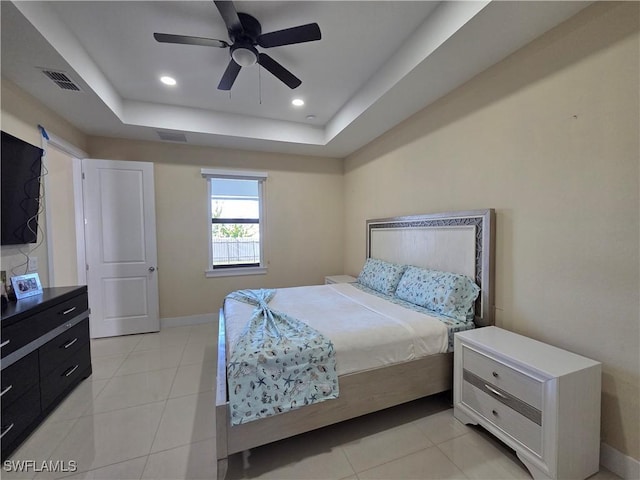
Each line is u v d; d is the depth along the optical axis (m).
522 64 1.89
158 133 3.33
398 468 1.52
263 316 2.05
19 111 2.24
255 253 4.37
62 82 2.20
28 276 2.13
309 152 4.29
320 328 1.87
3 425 1.55
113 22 1.92
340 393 1.67
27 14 1.57
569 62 1.64
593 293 1.56
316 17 1.91
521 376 1.48
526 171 1.89
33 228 2.28
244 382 1.44
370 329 1.86
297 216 4.43
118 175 3.40
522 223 1.93
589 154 1.56
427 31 1.94
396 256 3.21
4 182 1.99
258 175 4.14
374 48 2.26
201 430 1.80
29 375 1.75
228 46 1.90
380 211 3.62
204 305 3.96
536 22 1.65
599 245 1.53
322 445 1.68
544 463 1.38
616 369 1.47
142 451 1.63
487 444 1.69
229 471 1.49
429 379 1.94
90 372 2.52
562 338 1.71
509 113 1.99
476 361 1.75
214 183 4.14
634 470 1.40
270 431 1.50
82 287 2.41
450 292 2.19
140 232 3.49
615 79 1.45
